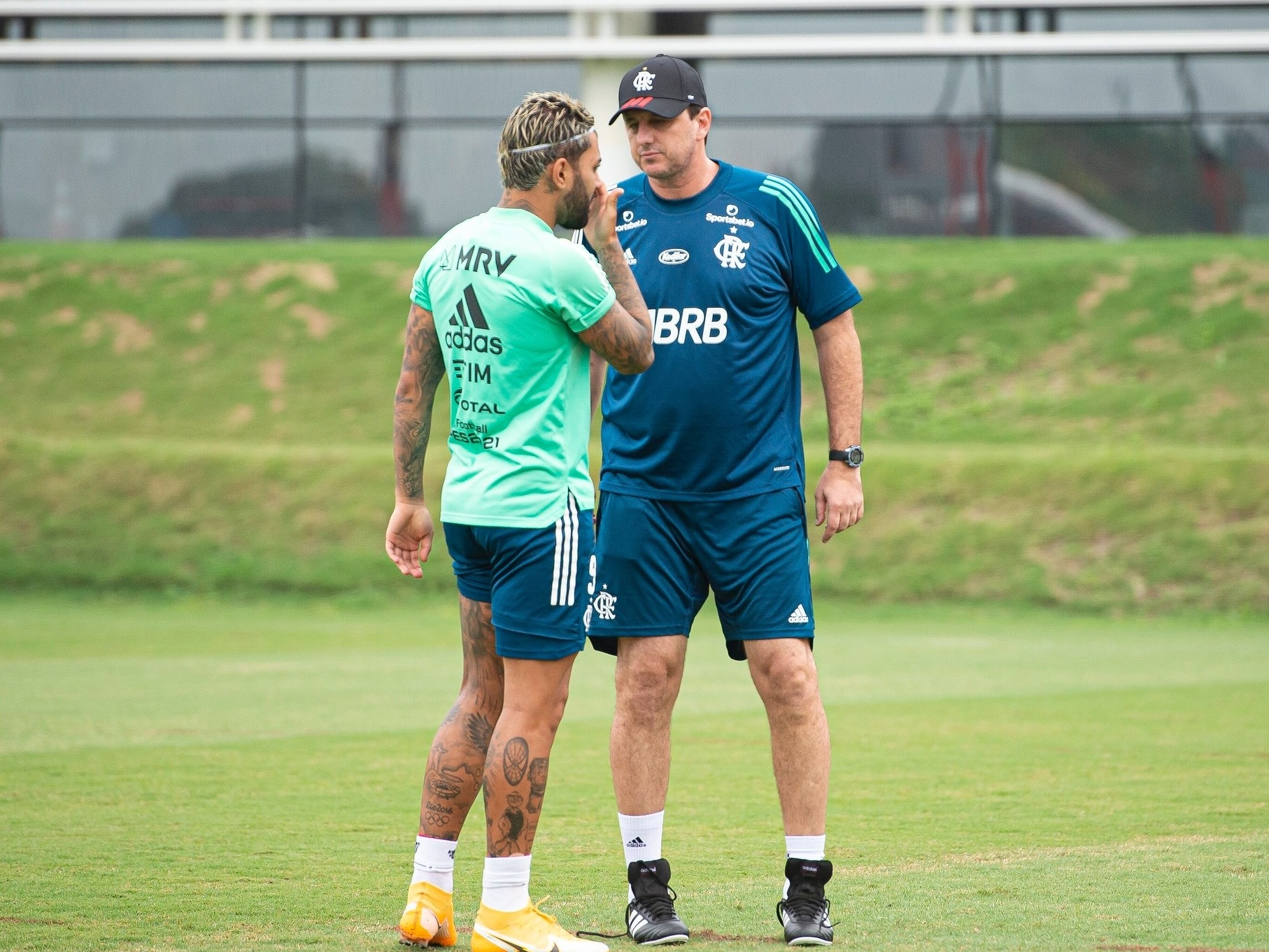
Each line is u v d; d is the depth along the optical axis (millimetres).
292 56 120250
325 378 101875
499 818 12508
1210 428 89000
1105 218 116500
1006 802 20156
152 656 45594
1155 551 71875
